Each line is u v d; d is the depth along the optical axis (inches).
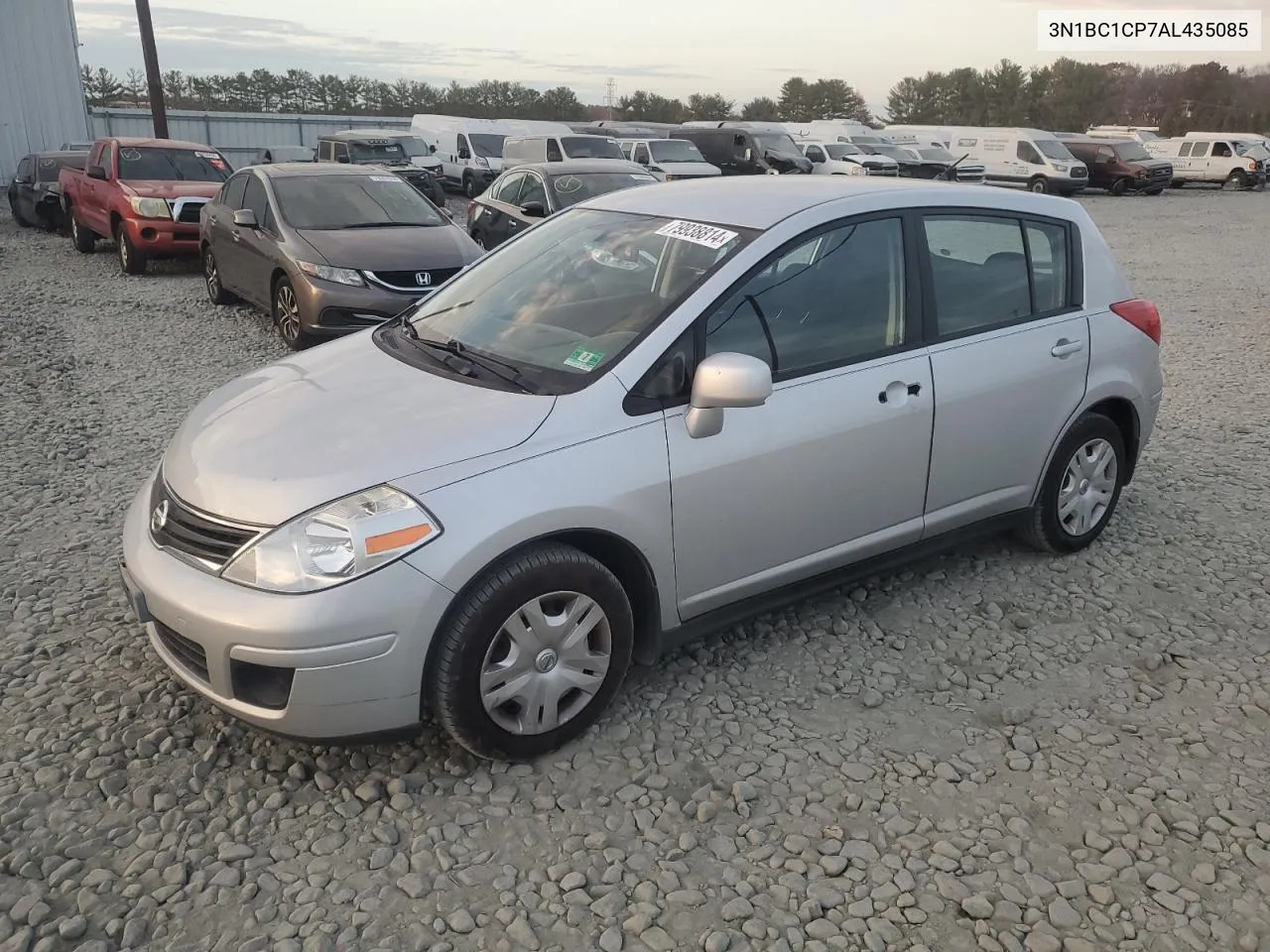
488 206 513.7
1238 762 122.8
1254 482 217.2
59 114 947.3
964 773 120.0
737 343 129.5
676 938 95.0
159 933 94.7
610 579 119.8
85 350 330.3
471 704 111.9
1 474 213.8
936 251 150.6
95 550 177.2
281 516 107.5
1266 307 447.2
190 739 123.8
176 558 113.8
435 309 155.8
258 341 350.9
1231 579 171.3
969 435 152.5
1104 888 101.7
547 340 133.0
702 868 104.3
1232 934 96.2
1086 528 178.5
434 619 107.3
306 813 111.4
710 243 136.1
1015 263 161.6
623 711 131.1
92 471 216.8
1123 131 1642.5
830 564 143.3
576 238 154.2
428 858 104.7
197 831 108.3
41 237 674.2
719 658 144.8
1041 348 160.7
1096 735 127.8
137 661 141.1
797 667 142.9
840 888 101.6
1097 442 175.3
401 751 122.1
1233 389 299.3
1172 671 143.4
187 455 122.8
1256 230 820.6
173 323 380.8
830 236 139.7
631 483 118.6
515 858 105.2
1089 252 173.0
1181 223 885.8
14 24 898.7
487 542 108.6
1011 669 143.4
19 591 160.6
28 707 130.0
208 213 414.3
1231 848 107.7
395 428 117.0
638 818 110.9
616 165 511.5
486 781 116.4
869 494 142.7
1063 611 160.1
